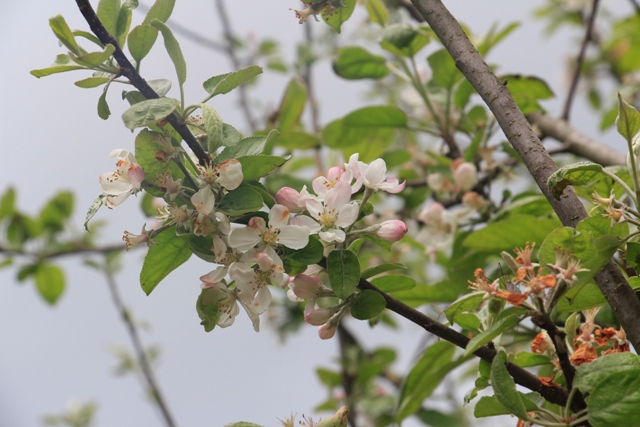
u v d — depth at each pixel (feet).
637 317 4.80
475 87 5.00
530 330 5.57
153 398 8.13
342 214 4.93
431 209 6.13
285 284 4.89
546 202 5.88
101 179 4.95
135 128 4.84
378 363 7.85
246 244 4.90
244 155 4.96
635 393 4.70
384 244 5.00
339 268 4.91
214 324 4.95
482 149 6.18
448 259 6.20
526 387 4.91
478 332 5.06
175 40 4.92
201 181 4.91
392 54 6.81
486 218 6.11
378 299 4.93
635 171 4.85
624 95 7.84
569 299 4.88
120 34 4.98
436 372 5.74
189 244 4.95
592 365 4.76
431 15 5.07
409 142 8.34
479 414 4.87
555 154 6.38
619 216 4.84
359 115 6.59
